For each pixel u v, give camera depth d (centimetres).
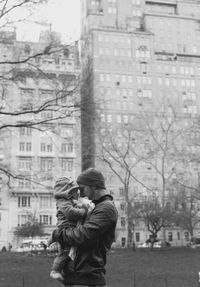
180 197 5547
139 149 8706
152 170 9975
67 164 8656
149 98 12156
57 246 468
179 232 10081
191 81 12669
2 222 8788
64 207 460
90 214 457
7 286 1995
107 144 8525
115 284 2167
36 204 8969
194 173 7481
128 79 12162
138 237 9825
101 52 12144
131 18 13525
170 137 8206
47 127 2239
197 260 3319
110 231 466
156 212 4559
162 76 12462
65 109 2178
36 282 2106
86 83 2214
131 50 12375
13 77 2088
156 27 13288
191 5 14312
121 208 8006
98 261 456
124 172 9706
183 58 12800
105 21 13288
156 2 13925
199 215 7019
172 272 2608
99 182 474
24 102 2319
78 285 450
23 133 8850
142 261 3266
